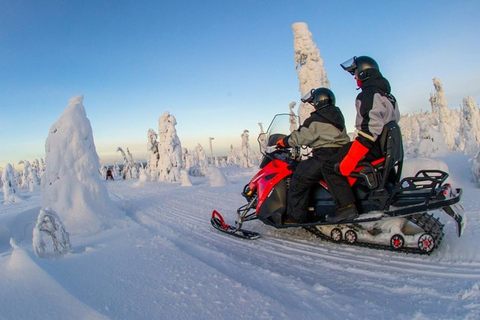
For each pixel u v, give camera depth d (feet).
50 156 21.08
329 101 14.08
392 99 12.49
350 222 13.37
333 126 13.74
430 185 12.21
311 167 14.14
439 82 122.72
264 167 16.83
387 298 9.43
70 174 20.93
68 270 11.03
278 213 15.48
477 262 11.19
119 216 22.04
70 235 18.75
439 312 8.25
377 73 12.60
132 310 7.86
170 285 9.62
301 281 10.68
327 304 8.84
